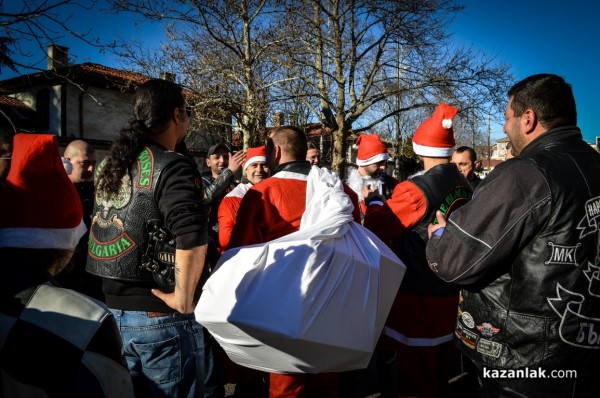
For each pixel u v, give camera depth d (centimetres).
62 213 120
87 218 313
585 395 164
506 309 169
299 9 1697
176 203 171
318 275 177
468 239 168
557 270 161
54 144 118
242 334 176
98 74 1881
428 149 279
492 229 165
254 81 1605
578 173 165
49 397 102
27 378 102
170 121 197
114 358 113
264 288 175
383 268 202
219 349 300
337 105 1927
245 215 233
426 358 257
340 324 180
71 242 125
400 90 1789
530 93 180
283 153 249
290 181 238
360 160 427
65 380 103
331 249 185
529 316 164
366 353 188
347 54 1809
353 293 186
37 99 1966
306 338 169
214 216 404
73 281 284
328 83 1938
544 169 164
